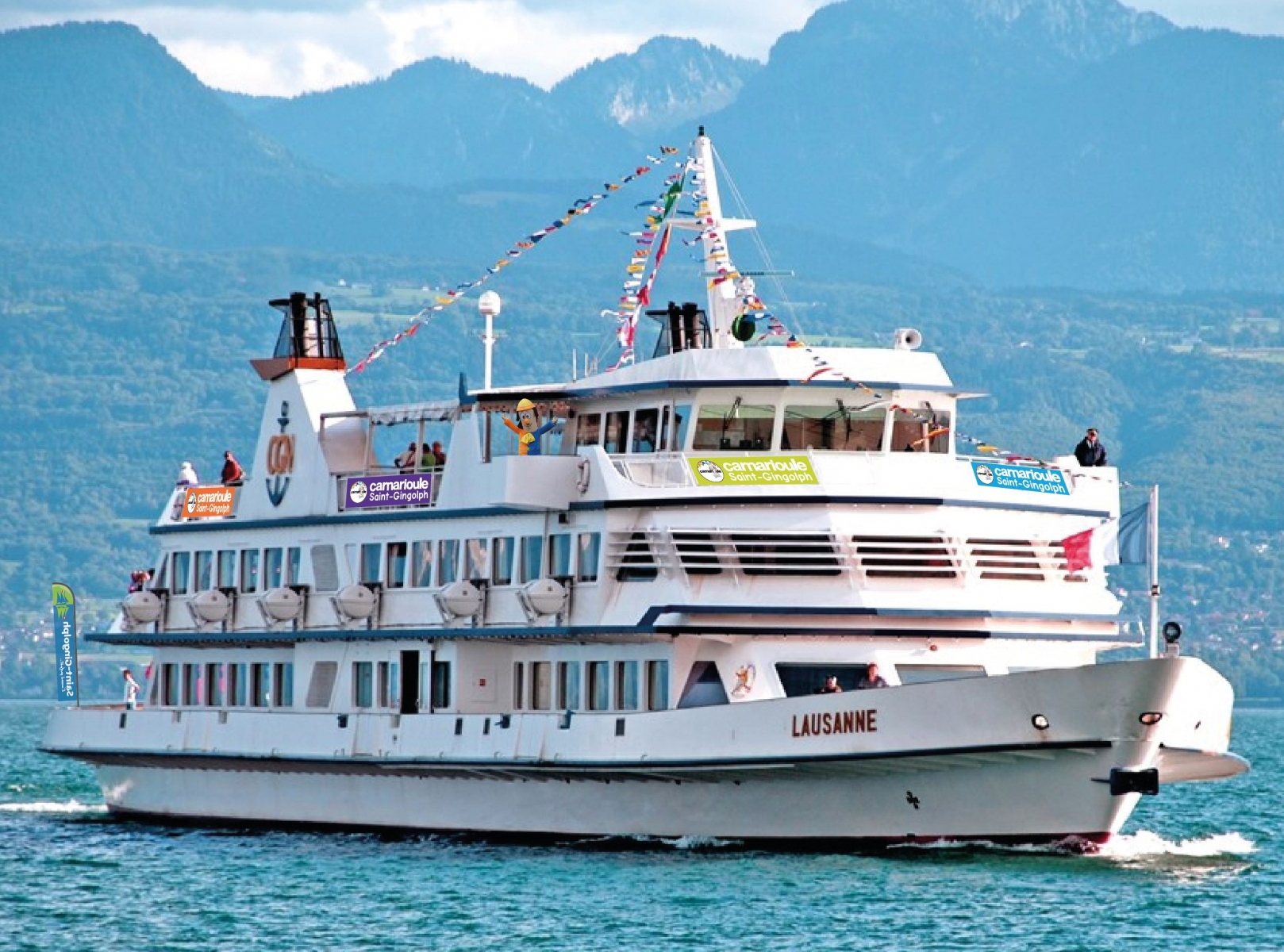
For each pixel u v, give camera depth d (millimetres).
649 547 137500
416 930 122000
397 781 152625
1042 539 139375
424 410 153500
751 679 134500
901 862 132375
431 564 150750
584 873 133500
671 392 141000
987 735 126125
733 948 115250
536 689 146875
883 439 141625
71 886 139000
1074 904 123875
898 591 135250
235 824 164500
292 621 159375
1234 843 154000
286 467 162125
